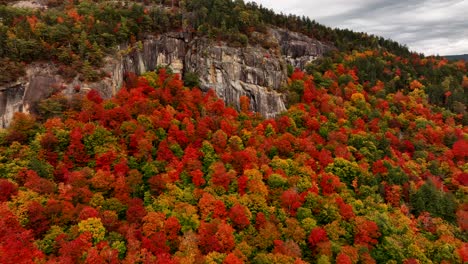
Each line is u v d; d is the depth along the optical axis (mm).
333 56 176375
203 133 91312
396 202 85750
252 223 71562
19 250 51562
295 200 76750
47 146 73375
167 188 73375
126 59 107500
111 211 64500
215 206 70375
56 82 88500
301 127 112062
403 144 116438
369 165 96500
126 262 54875
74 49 96562
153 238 60562
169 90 103938
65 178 69562
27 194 61344
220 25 126312
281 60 130375
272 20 171000
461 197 93750
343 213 75812
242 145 93188
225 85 115438
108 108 88062
